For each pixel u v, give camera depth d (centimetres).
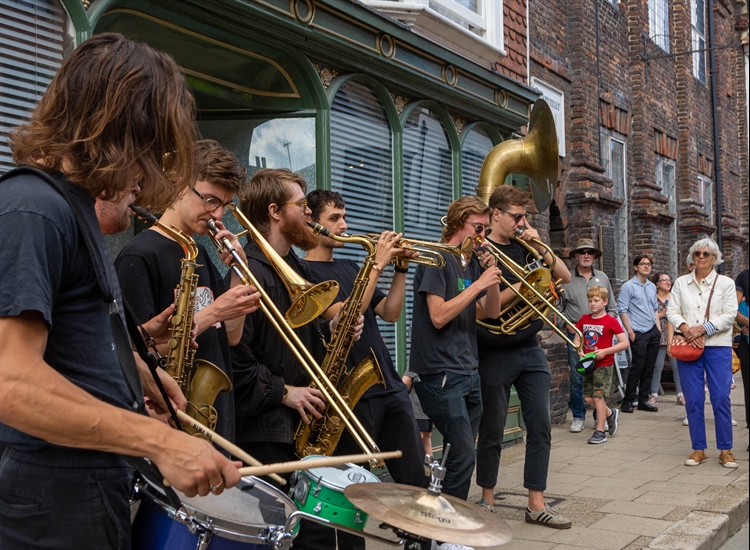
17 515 166
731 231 1758
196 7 450
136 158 169
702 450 669
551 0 980
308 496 249
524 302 491
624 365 965
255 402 320
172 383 224
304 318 321
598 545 440
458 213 448
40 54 379
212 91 532
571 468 656
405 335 654
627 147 1252
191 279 268
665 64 1420
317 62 561
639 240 1280
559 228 1012
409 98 670
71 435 153
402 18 669
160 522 192
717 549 466
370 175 620
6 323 150
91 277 170
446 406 432
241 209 354
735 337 948
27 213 156
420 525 206
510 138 824
